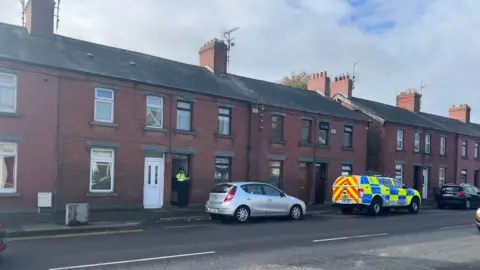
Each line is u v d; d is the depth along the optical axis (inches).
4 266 317.1
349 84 1254.9
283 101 954.1
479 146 1539.1
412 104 1466.5
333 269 335.3
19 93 601.9
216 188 660.7
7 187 595.8
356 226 616.4
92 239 449.1
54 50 687.7
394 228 604.1
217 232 522.0
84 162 658.2
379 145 1181.7
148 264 333.1
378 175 901.8
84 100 661.3
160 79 762.2
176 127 768.3
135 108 715.4
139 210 703.7
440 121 1487.5
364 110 1205.7
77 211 538.9
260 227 580.1
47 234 482.9
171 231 522.6
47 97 625.6
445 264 367.2
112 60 756.6
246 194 642.2
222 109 839.7
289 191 935.0
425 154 1310.3
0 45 619.8
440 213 896.9
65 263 329.7
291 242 458.3
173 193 772.6
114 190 689.6
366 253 406.3
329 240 478.0
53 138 628.4
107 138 682.8
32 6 712.4
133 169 709.9
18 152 598.9
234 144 844.6
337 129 1043.9
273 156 905.5
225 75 962.7
